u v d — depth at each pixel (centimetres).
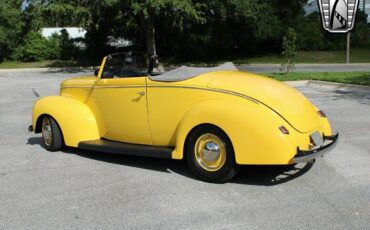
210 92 527
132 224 423
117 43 3309
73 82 682
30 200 490
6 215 452
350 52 3262
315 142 515
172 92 555
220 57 3369
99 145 616
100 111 640
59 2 2380
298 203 462
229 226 413
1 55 3166
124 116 608
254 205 459
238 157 495
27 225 428
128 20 2706
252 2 2803
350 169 567
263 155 482
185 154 548
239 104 501
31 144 749
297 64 2792
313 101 1145
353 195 480
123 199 486
